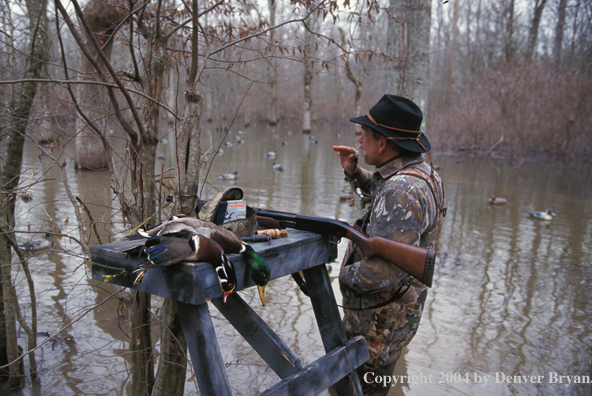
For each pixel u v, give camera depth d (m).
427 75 6.34
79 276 4.36
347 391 2.19
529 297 4.48
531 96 17.42
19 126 2.91
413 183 1.99
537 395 2.96
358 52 3.11
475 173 13.40
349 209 7.79
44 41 2.96
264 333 2.05
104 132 2.68
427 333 3.75
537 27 21.86
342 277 2.20
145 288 1.65
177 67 2.92
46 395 2.84
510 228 7.14
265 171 12.00
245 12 3.47
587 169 14.93
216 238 1.67
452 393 2.97
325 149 18.59
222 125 21.44
